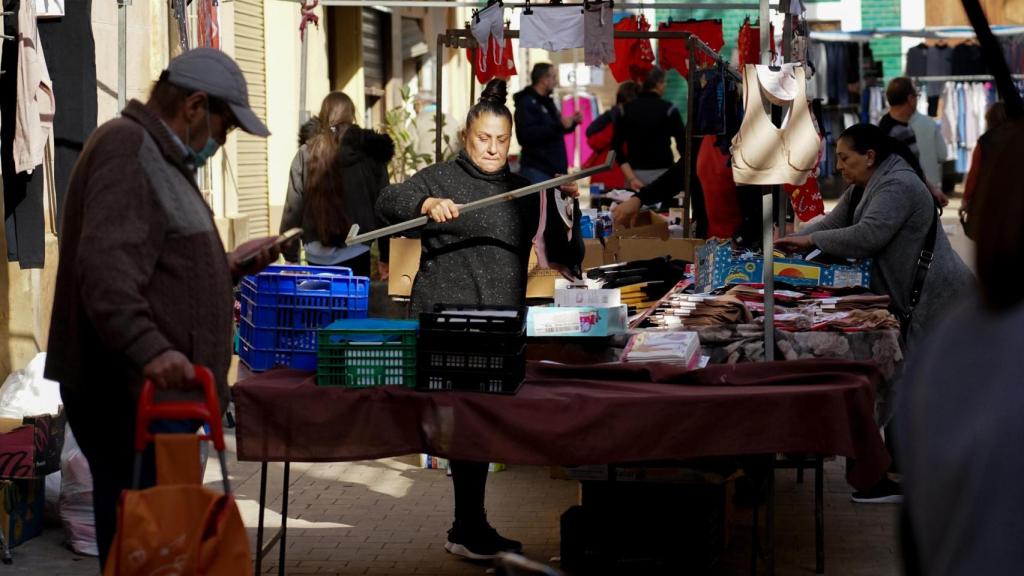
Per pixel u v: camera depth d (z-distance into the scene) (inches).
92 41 260.7
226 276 146.6
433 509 239.8
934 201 229.8
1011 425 67.6
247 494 249.6
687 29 400.8
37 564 207.0
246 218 448.1
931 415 71.8
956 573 68.8
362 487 255.4
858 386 168.9
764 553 200.2
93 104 261.6
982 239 71.7
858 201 243.8
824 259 236.5
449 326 168.4
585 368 182.9
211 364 143.6
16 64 240.7
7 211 250.8
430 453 167.6
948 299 228.1
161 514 126.6
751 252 236.1
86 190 139.5
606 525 193.6
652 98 489.1
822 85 801.6
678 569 191.5
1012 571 66.9
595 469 197.0
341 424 168.9
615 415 166.1
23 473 212.1
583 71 667.4
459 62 826.8
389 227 189.0
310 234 326.3
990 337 70.5
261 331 187.8
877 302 208.7
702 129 300.8
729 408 166.4
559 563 202.8
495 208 198.8
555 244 202.2
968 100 874.8
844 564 207.5
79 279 136.2
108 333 134.5
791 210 318.0
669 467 197.9
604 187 499.2
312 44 540.1
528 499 245.8
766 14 189.0
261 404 169.5
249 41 474.9
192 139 146.8
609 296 212.8
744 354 198.5
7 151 245.8
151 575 125.8
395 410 168.7
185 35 299.1
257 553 188.9
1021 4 981.2
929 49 876.6
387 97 669.3
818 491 202.4
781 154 187.6
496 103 200.5
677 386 175.5
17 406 235.3
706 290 233.0
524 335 176.1
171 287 141.1
